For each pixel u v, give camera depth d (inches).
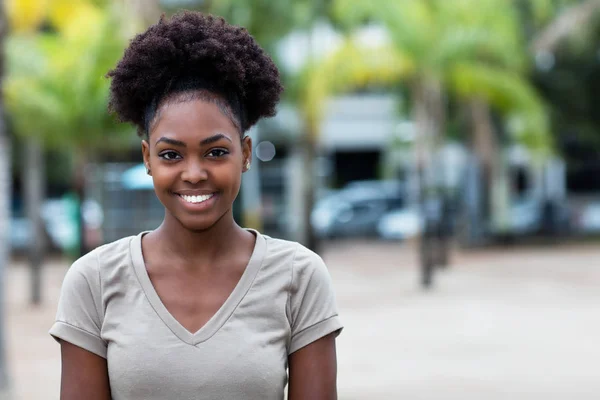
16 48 674.8
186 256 101.8
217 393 96.7
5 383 367.2
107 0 738.8
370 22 853.8
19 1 741.3
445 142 1240.8
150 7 677.9
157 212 855.1
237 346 97.7
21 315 647.1
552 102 1236.5
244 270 102.3
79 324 101.1
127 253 102.5
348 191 1549.0
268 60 108.5
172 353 97.1
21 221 1315.2
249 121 109.1
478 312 610.9
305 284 102.9
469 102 1150.3
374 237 1392.7
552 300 671.1
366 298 708.0
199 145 98.7
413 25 777.6
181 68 101.0
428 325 554.6
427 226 783.7
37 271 716.0
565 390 359.6
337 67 800.3
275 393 99.0
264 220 1219.9
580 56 1162.6
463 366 414.3
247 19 703.1
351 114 1688.0
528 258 1056.2
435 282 820.0
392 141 1269.7
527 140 946.7
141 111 105.7
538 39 1063.0
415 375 394.6
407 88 1115.3
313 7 768.9
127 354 97.7
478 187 1210.0
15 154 1191.6
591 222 1465.3
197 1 719.1
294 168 1202.0
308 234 864.9
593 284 776.9
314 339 102.5
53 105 665.6
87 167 712.4
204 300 100.4
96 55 648.4
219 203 100.1
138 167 874.1
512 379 382.6
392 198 1418.6
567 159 1432.1
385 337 507.8
